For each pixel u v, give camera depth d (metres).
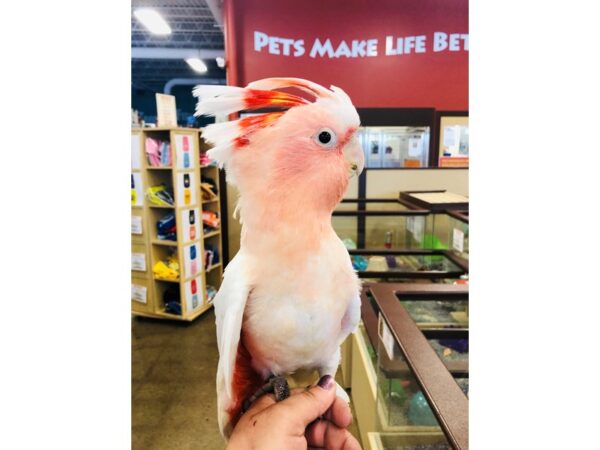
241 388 0.76
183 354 3.06
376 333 1.65
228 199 4.13
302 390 0.77
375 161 4.55
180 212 3.44
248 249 0.65
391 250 2.58
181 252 3.48
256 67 4.32
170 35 7.72
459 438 0.74
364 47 4.42
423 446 0.98
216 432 2.20
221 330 0.65
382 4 4.35
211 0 4.62
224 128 0.63
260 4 4.23
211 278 4.15
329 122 0.63
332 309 0.66
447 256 2.48
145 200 3.50
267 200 0.63
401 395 1.17
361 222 2.77
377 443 1.47
